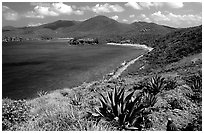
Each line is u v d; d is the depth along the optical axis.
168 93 8.05
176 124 5.26
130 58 69.38
